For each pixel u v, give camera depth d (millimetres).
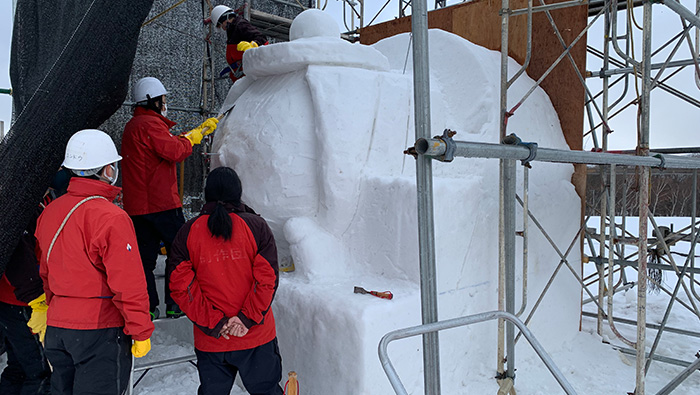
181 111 5387
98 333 2027
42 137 2207
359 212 3041
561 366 3549
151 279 3148
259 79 3557
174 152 2994
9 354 2600
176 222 3127
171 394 2910
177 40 5332
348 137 2969
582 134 3971
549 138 3891
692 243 3404
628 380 3438
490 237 3275
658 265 4152
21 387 2594
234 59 4742
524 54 4160
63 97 2230
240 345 2229
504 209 2844
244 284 2227
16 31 2494
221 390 2318
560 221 3834
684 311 5051
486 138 3465
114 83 2402
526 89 3941
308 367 2686
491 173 3340
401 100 3303
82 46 2219
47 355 2078
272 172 3053
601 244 3928
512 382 2965
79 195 2053
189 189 5449
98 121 2479
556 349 3785
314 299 2660
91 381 2041
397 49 4230
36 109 2170
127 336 2148
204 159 4762
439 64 3908
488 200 3281
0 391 2570
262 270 2199
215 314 2176
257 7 6324
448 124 3541
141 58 4996
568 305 3926
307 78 3051
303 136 3018
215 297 2201
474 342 3195
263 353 2303
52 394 2156
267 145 3086
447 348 2957
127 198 3066
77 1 2205
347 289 2746
